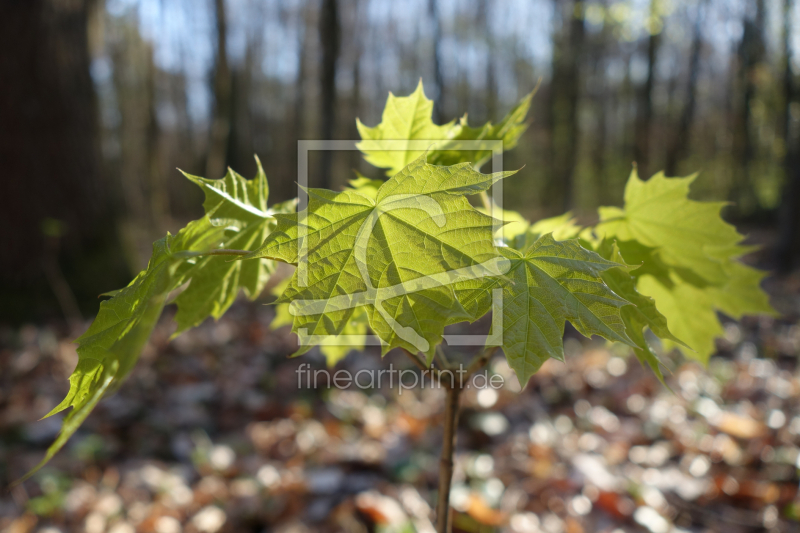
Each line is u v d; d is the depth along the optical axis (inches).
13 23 180.2
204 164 836.6
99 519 94.2
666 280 39.9
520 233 36.2
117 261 211.5
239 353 177.3
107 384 24.2
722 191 756.6
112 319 25.3
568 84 640.4
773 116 580.1
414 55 1053.2
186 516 95.7
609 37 681.0
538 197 784.3
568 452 118.6
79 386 24.3
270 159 1087.0
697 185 770.2
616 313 22.7
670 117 822.5
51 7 188.7
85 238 204.4
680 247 39.7
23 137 185.0
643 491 102.8
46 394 139.8
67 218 198.2
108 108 848.3
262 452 118.6
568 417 138.7
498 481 106.3
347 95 868.6
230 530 91.9
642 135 730.2
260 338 191.3
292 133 1034.7
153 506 98.2
